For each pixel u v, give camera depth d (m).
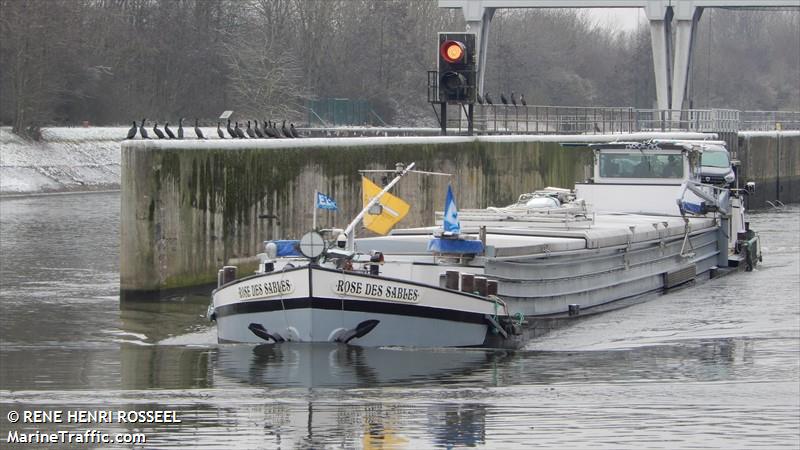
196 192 88.31
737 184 105.06
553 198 86.62
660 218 88.94
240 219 93.25
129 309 79.81
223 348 62.94
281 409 49.16
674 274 85.62
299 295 59.53
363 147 108.44
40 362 60.34
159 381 55.00
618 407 49.47
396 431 45.59
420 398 51.16
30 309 78.81
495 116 147.88
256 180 95.00
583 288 72.94
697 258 91.94
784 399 50.81
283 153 98.19
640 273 80.50
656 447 43.38
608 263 75.88
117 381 55.22
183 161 86.88
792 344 64.75
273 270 63.25
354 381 54.19
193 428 46.09
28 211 162.00
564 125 169.88
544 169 143.75
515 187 135.88
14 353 63.28
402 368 56.91
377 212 66.62
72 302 82.38
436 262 64.94
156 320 75.44
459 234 64.38
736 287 88.31
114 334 70.00
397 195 111.88
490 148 129.25
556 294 70.00
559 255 69.56
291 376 55.16
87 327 72.44
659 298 82.25
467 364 58.75
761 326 70.94
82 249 115.25
